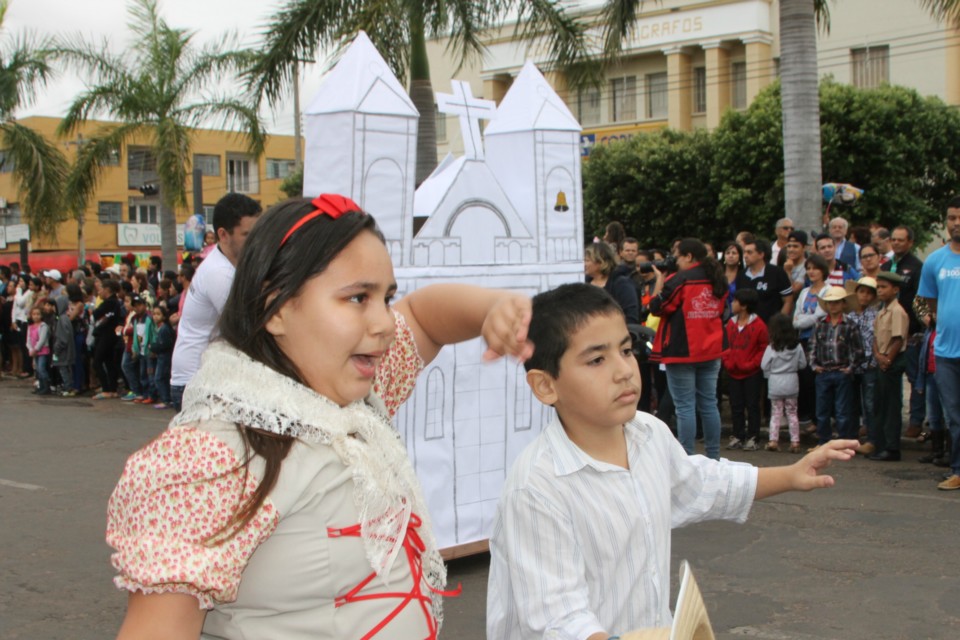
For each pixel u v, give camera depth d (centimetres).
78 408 1204
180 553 123
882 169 2009
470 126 453
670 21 3088
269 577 133
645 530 213
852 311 771
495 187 455
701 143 2355
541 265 473
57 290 1427
